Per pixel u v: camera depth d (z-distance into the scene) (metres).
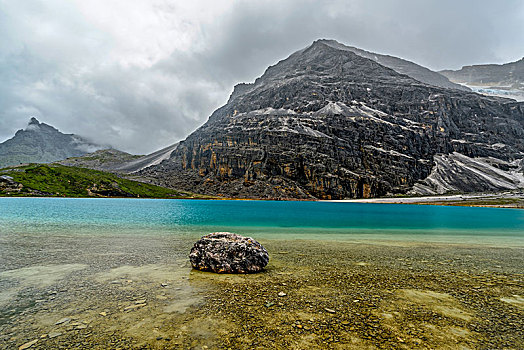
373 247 24.11
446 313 9.01
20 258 16.86
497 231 42.22
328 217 69.00
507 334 7.52
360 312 8.98
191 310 8.95
